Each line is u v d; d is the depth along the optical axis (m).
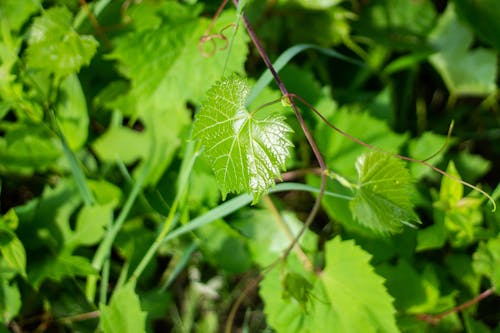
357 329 0.61
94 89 0.70
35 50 0.64
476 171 0.70
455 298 0.67
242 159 0.56
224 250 0.68
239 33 0.64
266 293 0.63
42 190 0.71
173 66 0.65
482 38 0.74
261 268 0.68
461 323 0.67
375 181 0.59
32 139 0.68
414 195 0.68
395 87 0.78
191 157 0.65
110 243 0.66
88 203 0.66
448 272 0.67
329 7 0.73
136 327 0.62
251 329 0.71
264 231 0.67
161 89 0.65
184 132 0.68
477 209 0.65
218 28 0.65
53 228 0.66
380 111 0.73
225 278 0.71
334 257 0.63
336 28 0.74
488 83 0.75
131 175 0.70
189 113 0.68
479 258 0.65
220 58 0.65
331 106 0.70
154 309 0.68
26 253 0.65
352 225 0.66
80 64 0.65
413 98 0.79
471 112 0.78
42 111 0.67
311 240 0.67
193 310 0.71
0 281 0.64
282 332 0.62
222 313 0.71
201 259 0.71
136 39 0.65
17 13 0.68
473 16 0.74
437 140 0.68
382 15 0.76
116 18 0.70
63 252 0.65
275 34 0.73
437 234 0.65
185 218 0.65
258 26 0.73
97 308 0.67
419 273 0.67
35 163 0.68
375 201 0.59
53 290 0.67
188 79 0.65
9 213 0.64
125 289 0.63
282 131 0.55
